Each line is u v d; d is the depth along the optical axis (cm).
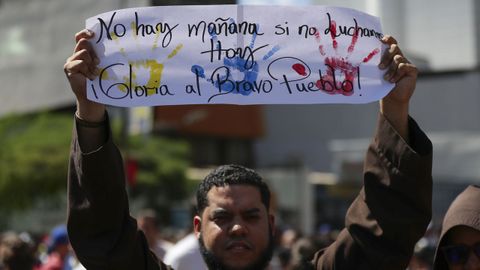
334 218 3291
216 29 325
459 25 1748
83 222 305
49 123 2956
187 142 3869
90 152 300
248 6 327
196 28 325
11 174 2711
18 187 2717
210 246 308
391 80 324
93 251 305
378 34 329
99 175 301
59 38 3294
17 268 720
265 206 314
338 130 4697
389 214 319
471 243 313
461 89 4209
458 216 310
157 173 3025
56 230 1009
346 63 327
